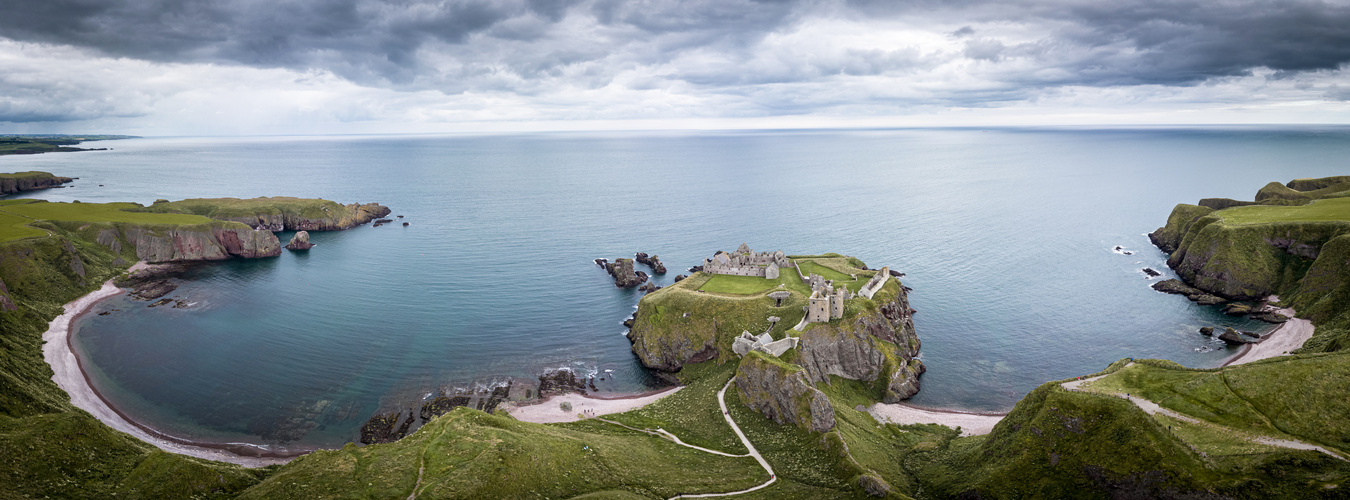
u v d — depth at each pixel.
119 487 86.94
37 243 196.12
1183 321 167.12
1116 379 103.50
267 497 83.06
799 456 103.56
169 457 92.00
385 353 152.38
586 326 171.12
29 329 155.62
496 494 84.81
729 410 120.56
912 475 101.19
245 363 145.62
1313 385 91.38
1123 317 171.00
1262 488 75.88
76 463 90.00
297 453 110.50
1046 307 179.50
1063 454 90.12
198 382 136.00
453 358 150.00
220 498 87.69
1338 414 86.38
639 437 113.62
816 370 133.00
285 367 143.88
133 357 148.25
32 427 92.81
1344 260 161.12
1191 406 92.94
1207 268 191.25
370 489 84.19
